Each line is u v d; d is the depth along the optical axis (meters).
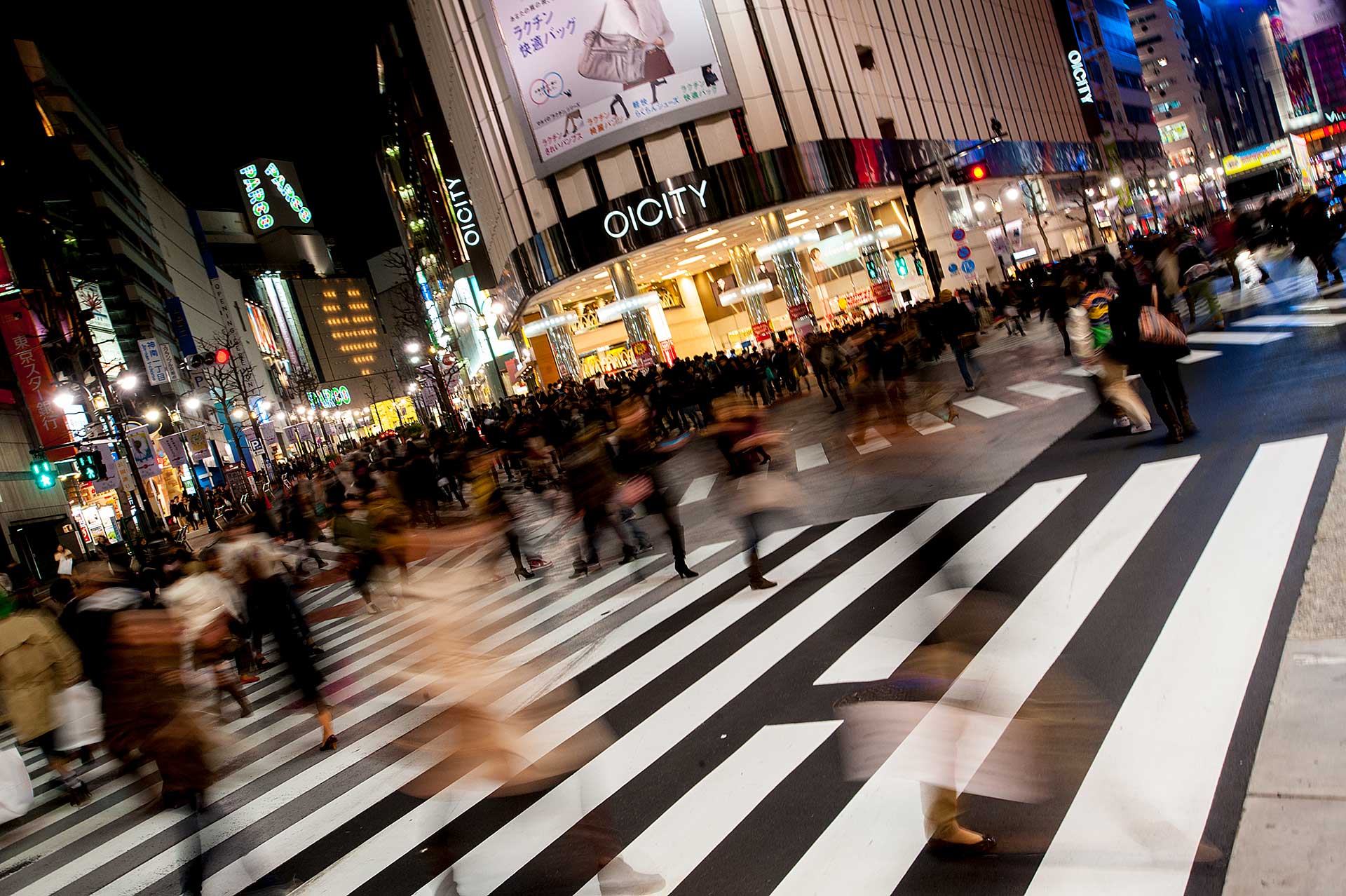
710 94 40.34
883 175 46.53
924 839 3.89
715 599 9.16
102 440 33.69
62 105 76.06
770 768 4.99
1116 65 95.06
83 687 8.90
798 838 4.20
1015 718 3.96
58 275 46.78
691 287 59.03
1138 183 92.12
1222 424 9.77
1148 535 6.95
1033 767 4.02
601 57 40.06
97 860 6.96
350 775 7.10
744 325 58.88
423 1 48.88
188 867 5.29
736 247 49.75
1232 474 7.84
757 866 4.06
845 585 8.22
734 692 6.34
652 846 4.49
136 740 5.25
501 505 12.30
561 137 41.00
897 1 54.25
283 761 8.05
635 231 41.00
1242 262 24.27
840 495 12.48
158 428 51.28
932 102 55.50
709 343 59.28
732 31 41.44
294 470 48.81
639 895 4.09
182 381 73.38
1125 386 10.70
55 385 33.22
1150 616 5.45
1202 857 3.27
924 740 3.47
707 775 5.11
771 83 42.19
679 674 7.08
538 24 40.53
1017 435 12.86
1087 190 74.81
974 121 60.19
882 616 7.02
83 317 34.50
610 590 11.15
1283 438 8.45
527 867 4.65
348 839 5.80
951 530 3.57
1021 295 32.09
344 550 12.59
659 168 41.06
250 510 35.03
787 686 6.14
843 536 10.12
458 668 4.19
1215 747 3.92
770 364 31.61
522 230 44.97
